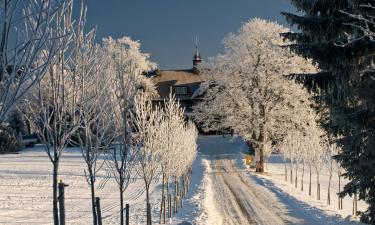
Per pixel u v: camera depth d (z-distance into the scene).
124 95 11.25
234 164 47.50
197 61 86.00
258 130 42.75
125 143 11.94
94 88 9.29
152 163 15.87
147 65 57.38
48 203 24.25
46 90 7.76
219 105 45.53
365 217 17.88
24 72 4.17
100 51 9.92
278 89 42.62
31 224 18.91
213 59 46.94
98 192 28.98
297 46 14.02
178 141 21.16
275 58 42.84
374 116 13.81
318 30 13.77
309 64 42.19
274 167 47.22
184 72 85.50
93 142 11.02
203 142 68.25
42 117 7.87
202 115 48.38
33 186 30.20
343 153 18.50
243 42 44.62
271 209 23.20
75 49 8.16
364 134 15.64
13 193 27.14
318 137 29.45
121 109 11.38
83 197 26.81
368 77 13.19
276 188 30.88
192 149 33.38
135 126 15.27
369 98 13.33
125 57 11.45
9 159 45.84
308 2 13.82
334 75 14.24
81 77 8.38
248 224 19.50
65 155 48.28
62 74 7.79
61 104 7.85
